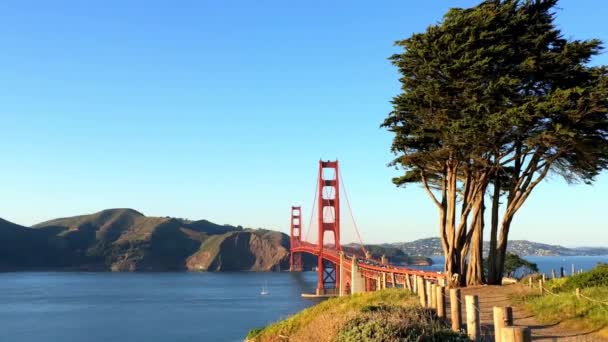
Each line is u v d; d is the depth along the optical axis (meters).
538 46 29.38
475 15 28.31
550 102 25.25
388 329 14.48
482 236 33.47
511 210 32.19
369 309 17.97
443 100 28.92
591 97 24.75
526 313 21.30
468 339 14.04
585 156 28.86
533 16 29.88
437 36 29.36
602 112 26.08
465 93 28.50
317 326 18.62
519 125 26.25
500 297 25.95
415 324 14.99
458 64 27.45
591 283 23.33
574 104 25.44
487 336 16.11
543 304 21.17
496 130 26.84
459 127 27.42
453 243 32.66
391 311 17.05
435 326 15.12
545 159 30.44
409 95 29.55
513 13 30.36
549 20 30.39
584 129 27.05
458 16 28.61
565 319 18.89
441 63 28.58
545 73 28.84
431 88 28.59
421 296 19.05
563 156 29.88
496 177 33.62
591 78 28.00
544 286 25.45
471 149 29.59
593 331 16.84
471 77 27.73
